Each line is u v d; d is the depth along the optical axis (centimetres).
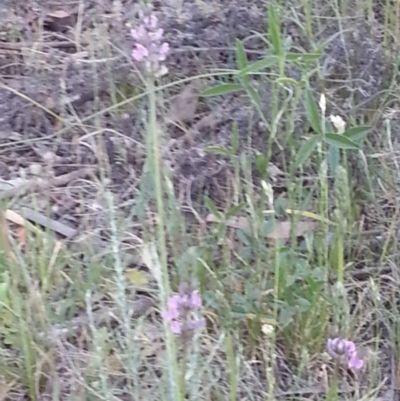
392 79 132
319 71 126
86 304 112
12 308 111
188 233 121
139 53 96
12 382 109
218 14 139
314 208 122
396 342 112
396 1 138
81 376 108
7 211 122
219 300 110
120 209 124
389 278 117
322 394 109
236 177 120
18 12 144
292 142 119
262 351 111
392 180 124
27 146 130
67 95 133
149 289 116
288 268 112
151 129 101
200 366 108
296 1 140
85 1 144
